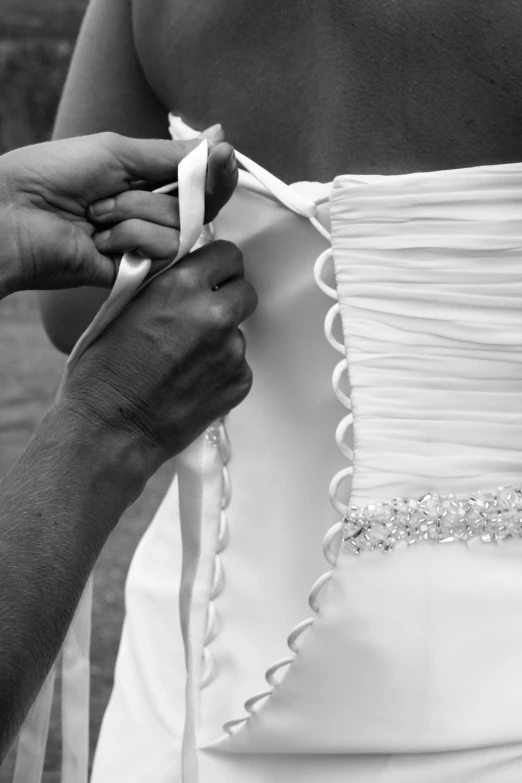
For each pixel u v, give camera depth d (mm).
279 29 999
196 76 1084
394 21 909
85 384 966
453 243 916
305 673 974
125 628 1300
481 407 929
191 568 1103
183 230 939
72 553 905
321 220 992
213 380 988
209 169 956
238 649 1096
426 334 934
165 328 962
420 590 932
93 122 1280
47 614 877
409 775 974
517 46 856
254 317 1065
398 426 944
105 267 973
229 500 1107
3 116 10172
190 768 1050
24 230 937
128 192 958
